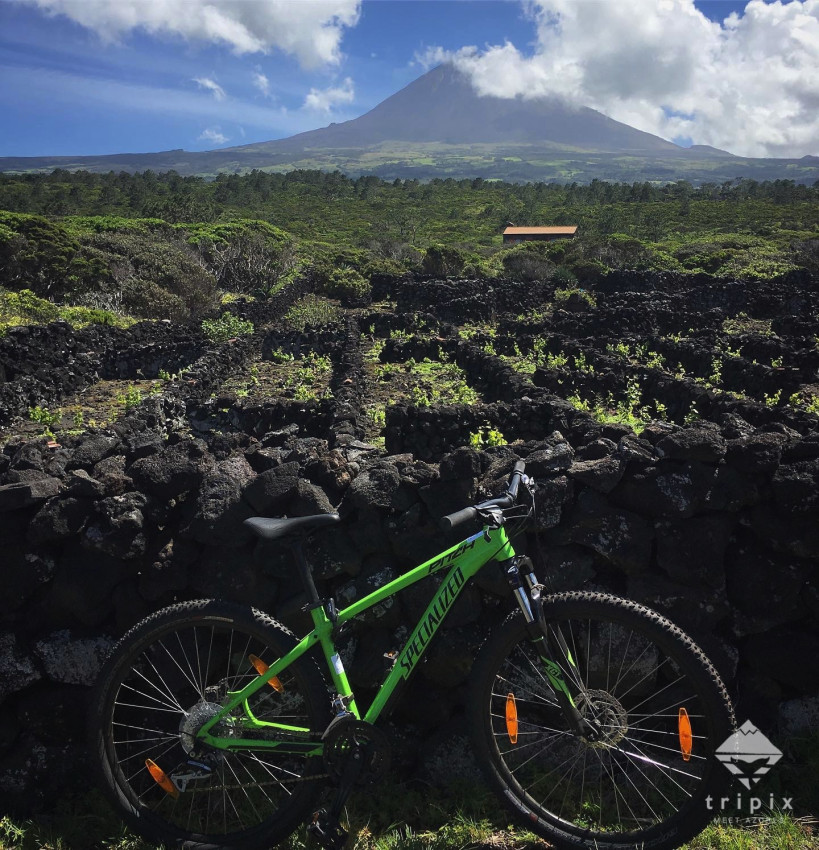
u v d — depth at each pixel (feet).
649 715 9.73
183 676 10.21
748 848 8.70
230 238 142.10
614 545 10.30
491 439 28.02
